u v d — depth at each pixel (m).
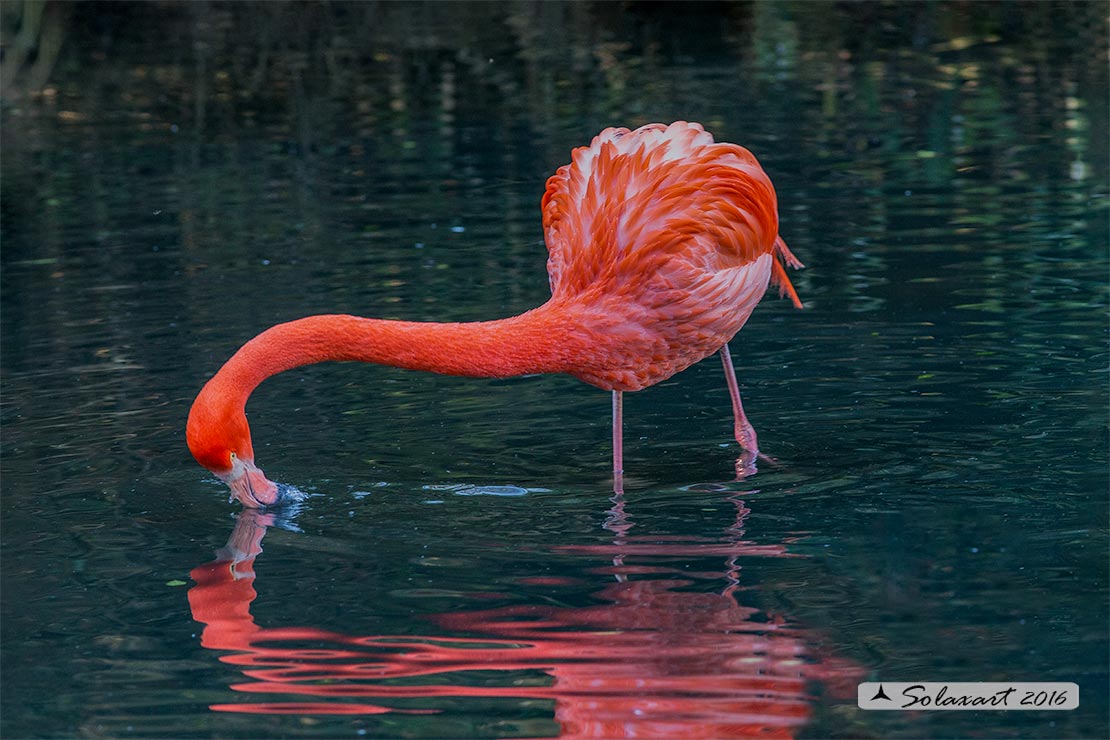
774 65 24.84
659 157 8.96
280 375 11.45
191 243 15.68
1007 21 27.64
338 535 7.96
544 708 5.77
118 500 8.62
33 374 11.24
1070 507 7.87
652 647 6.30
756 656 6.18
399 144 20.69
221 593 7.13
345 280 13.72
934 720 5.61
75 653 6.48
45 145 21.56
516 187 17.64
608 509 8.24
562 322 8.48
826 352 11.16
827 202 16.02
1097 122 19.20
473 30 29.73
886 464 8.77
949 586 6.88
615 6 31.31
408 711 5.79
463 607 6.84
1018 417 9.42
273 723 5.75
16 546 7.88
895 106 21.12
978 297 12.23
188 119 23.22
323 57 27.70
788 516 7.98
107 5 32.28
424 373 11.42
